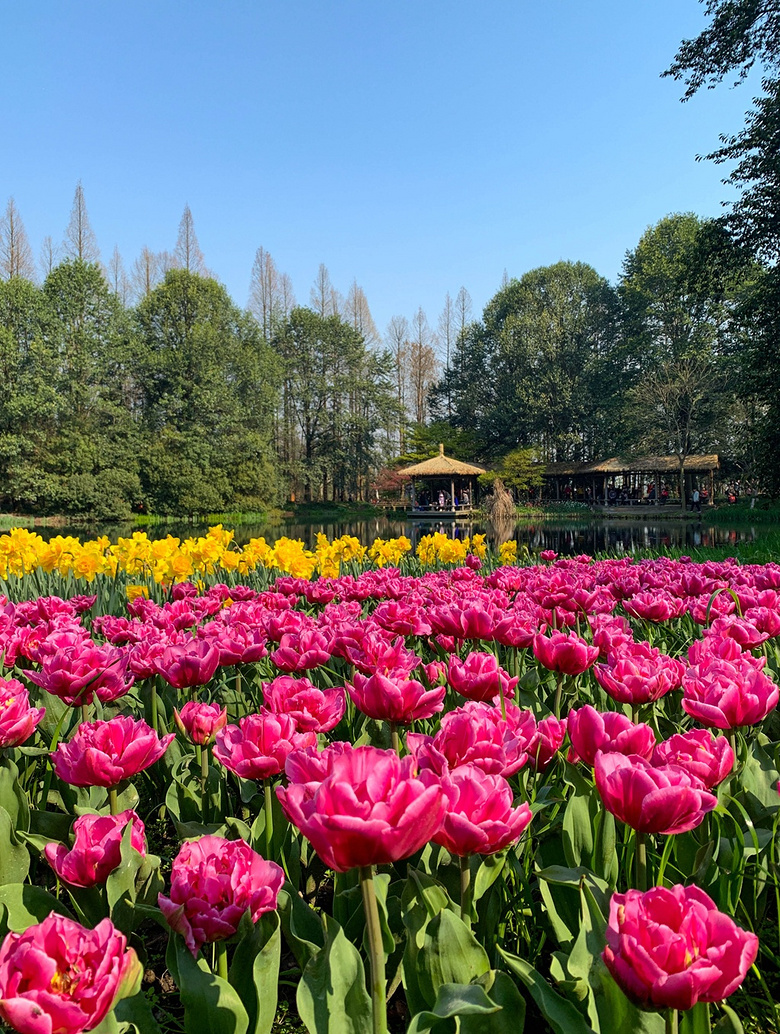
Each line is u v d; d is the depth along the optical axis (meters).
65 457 44.56
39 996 0.92
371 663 2.38
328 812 1.03
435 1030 1.24
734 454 46.28
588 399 56.97
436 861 1.67
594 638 2.78
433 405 70.94
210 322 54.56
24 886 1.46
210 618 4.77
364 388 66.44
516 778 2.13
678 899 1.04
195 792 2.22
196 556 6.68
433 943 1.26
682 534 27.50
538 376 57.91
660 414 47.53
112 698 2.33
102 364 48.16
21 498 44.38
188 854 1.33
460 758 1.54
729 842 1.73
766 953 1.65
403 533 33.19
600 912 1.30
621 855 1.83
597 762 1.39
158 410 50.88
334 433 66.75
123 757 1.66
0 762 1.89
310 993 1.21
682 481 45.69
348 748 1.36
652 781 1.28
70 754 1.70
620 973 0.98
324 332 65.94
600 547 21.69
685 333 51.75
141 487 48.47
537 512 52.03
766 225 20.69
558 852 1.82
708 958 0.96
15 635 3.04
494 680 2.07
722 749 1.64
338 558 7.07
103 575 6.28
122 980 1.10
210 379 50.91
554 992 1.20
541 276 63.38
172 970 1.30
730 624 2.89
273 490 54.41
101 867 1.43
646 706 2.35
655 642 3.75
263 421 57.66
